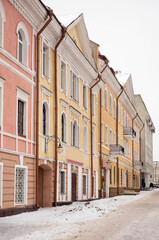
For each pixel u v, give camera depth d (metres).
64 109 23.06
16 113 16.16
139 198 34.69
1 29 15.07
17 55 16.55
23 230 10.82
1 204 14.53
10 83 15.68
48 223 12.73
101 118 33.66
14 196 15.66
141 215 16.62
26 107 17.36
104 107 35.28
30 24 18.12
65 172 23.05
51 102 20.72
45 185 20.52
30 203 17.33
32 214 15.73
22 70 17.05
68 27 23.00
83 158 27.27
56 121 21.00
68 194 23.48
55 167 20.70
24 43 17.66
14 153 15.70
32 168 17.73
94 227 12.05
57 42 21.42
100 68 32.66
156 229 11.64
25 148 17.03
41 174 20.61
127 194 42.66
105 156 35.16
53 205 20.52
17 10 16.58
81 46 27.14
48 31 20.11
